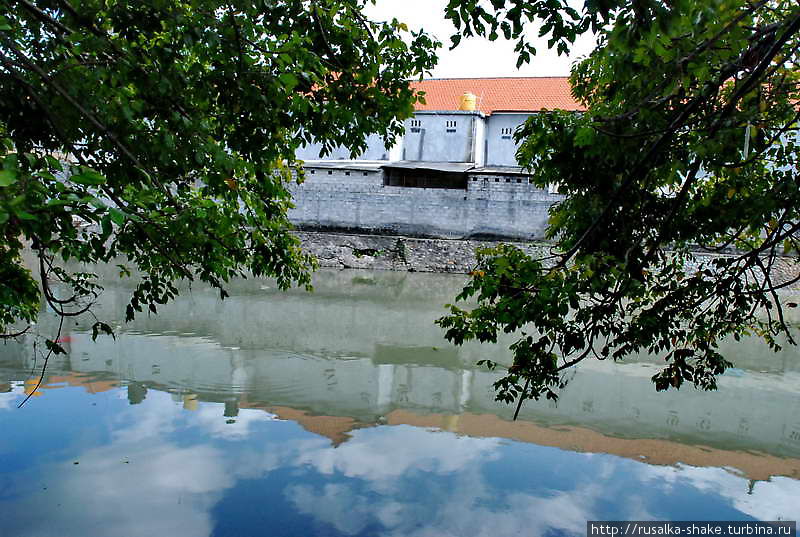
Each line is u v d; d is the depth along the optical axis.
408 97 4.91
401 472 6.36
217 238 4.38
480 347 12.30
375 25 4.79
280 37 3.96
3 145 3.08
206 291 17.50
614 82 4.31
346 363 10.75
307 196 30.86
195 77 3.87
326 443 7.05
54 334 11.35
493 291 3.68
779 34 2.86
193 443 6.83
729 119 3.25
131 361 10.01
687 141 3.76
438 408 8.50
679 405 8.88
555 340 3.81
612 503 5.84
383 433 7.47
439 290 21.27
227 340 11.93
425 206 29.86
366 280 23.19
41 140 3.77
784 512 5.77
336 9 4.45
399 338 12.94
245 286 18.73
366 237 28.41
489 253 3.96
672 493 6.10
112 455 6.39
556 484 6.22
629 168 4.01
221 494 5.68
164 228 3.94
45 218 2.40
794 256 22.23
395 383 9.62
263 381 9.39
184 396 8.45
